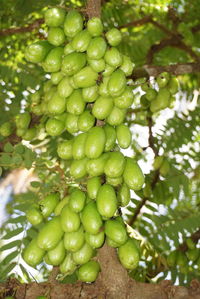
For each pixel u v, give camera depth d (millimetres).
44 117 1503
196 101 1862
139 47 2059
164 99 1575
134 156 1934
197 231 1576
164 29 1979
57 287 1175
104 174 1152
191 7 2033
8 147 1354
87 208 1115
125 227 1207
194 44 2078
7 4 1745
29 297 1173
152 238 1543
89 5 1197
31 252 1138
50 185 1296
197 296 1157
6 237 1293
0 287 1177
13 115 1606
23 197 1326
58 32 1179
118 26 1957
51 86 1426
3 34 1696
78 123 1164
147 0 2012
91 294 1161
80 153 1144
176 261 1549
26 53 1186
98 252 1163
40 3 1706
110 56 1125
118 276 1155
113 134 1156
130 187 1138
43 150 1672
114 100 1148
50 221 1138
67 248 1126
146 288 1162
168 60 2100
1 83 1684
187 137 1685
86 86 1143
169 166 1598
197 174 1628
